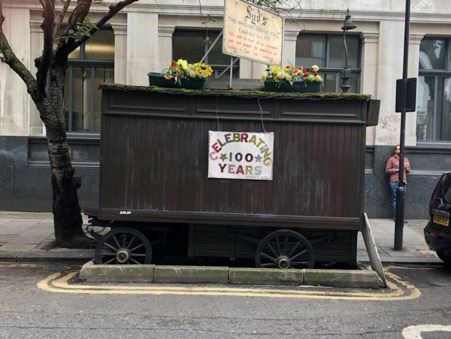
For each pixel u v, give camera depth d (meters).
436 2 12.18
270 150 6.90
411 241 9.83
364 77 12.46
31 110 12.39
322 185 6.90
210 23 12.27
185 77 6.92
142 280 6.72
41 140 12.37
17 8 12.07
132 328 5.01
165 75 6.89
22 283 6.66
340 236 7.11
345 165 6.90
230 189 6.95
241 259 7.80
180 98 6.91
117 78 12.40
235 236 7.09
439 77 12.77
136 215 6.93
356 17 12.23
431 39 12.74
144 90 6.82
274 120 6.90
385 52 12.30
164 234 7.38
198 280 6.73
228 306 5.77
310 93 6.86
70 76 12.68
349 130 6.89
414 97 9.00
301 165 6.92
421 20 12.21
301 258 7.05
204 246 7.14
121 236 7.15
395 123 12.31
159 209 6.95
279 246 7.01
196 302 5.90
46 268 7.55
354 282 6.71
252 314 5.51
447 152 12.45
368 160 12.41
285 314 5.53
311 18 12.22
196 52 12.71
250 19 7.43
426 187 12.30
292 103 6.90
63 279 6.90
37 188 12.29
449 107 12.81
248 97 6.84
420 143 12.57
